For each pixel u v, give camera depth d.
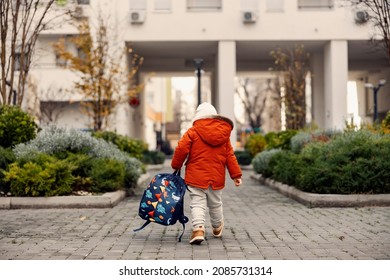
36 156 16.53
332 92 45.53
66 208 15.05
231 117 45.94
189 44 47.00
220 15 45.56
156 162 43.44
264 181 24.42
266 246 9.59
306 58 51.56
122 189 18.31
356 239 10.23
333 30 45.38
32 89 42.84
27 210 14.70
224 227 11.84
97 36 38.38
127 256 8.79
